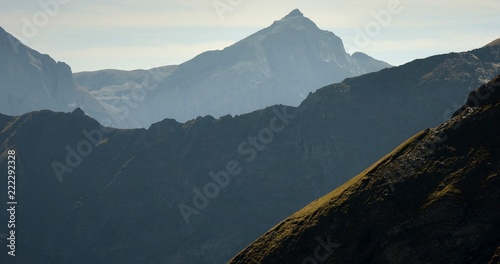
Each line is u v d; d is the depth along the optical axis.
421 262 169.62
